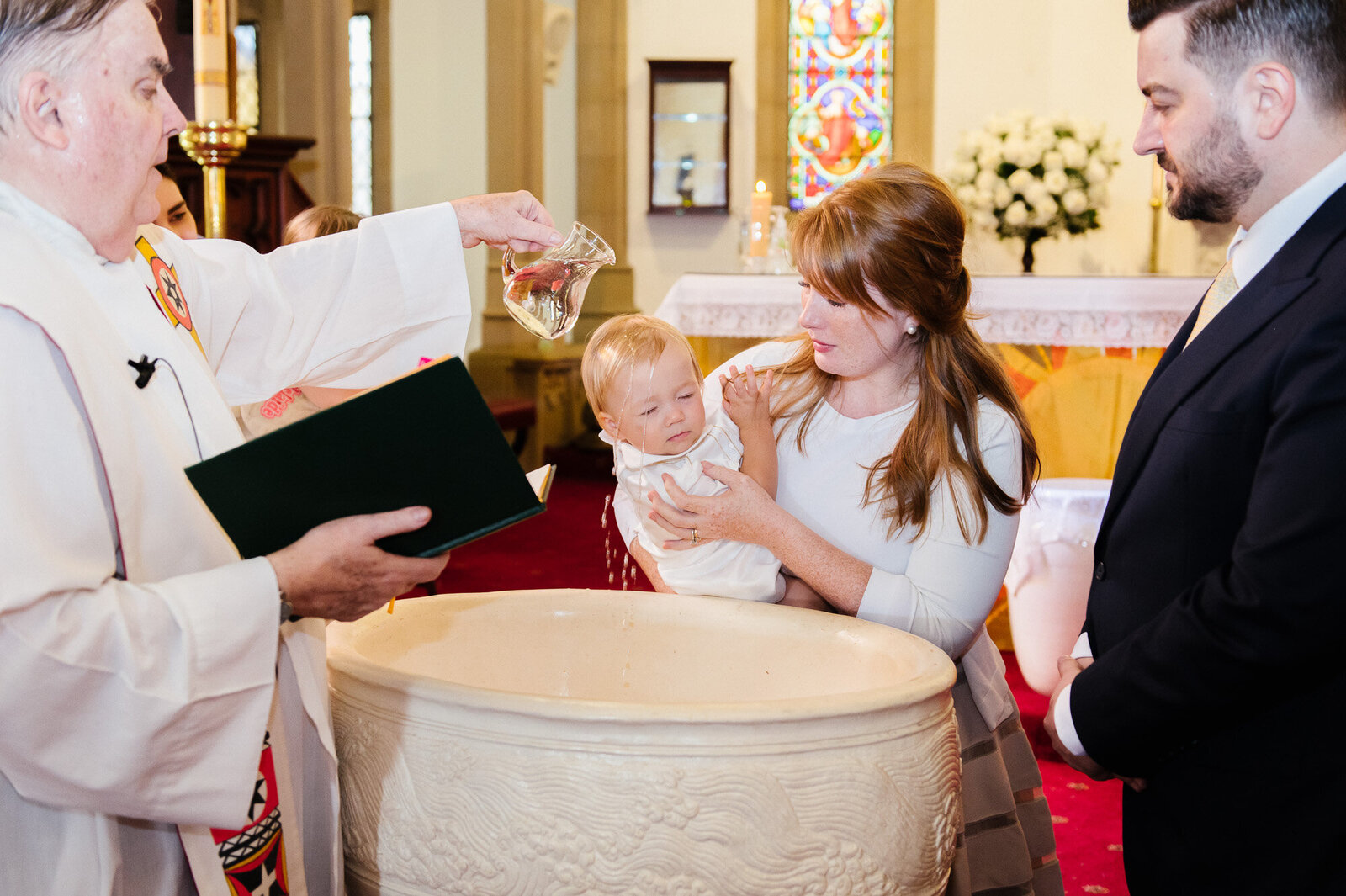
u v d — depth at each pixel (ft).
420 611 5.66
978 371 6.00
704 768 4.01
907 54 36.76
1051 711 5.08
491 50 30.50
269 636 4.14
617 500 6.72
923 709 4.44
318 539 4.18
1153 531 4.92
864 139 37.35
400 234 6.17
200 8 13.78
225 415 4.69
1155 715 4.51
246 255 5.84
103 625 3.79
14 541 3.67
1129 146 33.83
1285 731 4.46
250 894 4.54
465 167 30.94
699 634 5.76
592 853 4.04
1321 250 4.48
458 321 6.33
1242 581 4.20
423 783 4.38
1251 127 4.52
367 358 6.25
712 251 37.24
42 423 3.90
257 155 17.35
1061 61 35.47
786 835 4.04
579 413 35.58
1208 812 4.64
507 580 19.48
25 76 4.08
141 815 4.01
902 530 5.98
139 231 5.16
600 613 5.91
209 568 4.47
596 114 36.14
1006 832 6.24
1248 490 4.60
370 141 30.17
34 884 4.13
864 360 5.96
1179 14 4.61
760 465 6.14
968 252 7.82
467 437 4.03
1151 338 14.24
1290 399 4.23
